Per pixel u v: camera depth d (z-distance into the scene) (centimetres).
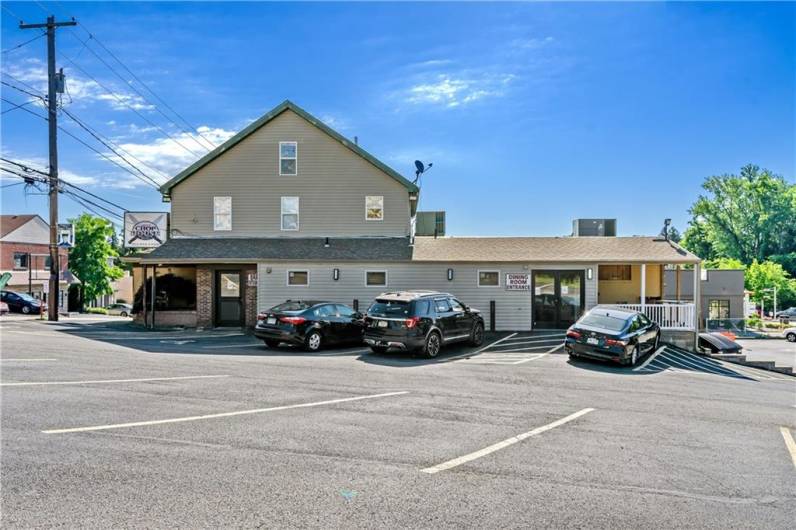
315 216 2253
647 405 912
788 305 6475
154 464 540
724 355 1817
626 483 530
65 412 726
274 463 554
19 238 4238
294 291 2014
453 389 989
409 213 2252
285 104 2241
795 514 466
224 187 2255
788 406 969
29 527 401
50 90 2275
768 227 7394
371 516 436
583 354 1391
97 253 5222
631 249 2077
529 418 785
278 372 1116
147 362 1188
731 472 573
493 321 1989
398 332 1377
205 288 2075
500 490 502
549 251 2075
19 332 1727
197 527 408
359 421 734
